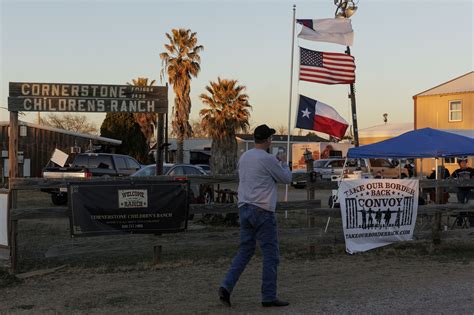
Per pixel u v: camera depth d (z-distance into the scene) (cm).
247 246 589
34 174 2964
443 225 1245
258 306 580
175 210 796
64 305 585
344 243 874
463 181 939
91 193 760
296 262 827
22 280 702
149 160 4062
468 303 590
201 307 576
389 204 895
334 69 1323
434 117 3550
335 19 1360
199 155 4659
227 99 3912
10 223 750
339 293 636
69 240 1034
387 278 719
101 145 3606
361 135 4331
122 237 784
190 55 4144
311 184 866
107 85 820
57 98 796
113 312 558
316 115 1252
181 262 815
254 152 591
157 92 848
